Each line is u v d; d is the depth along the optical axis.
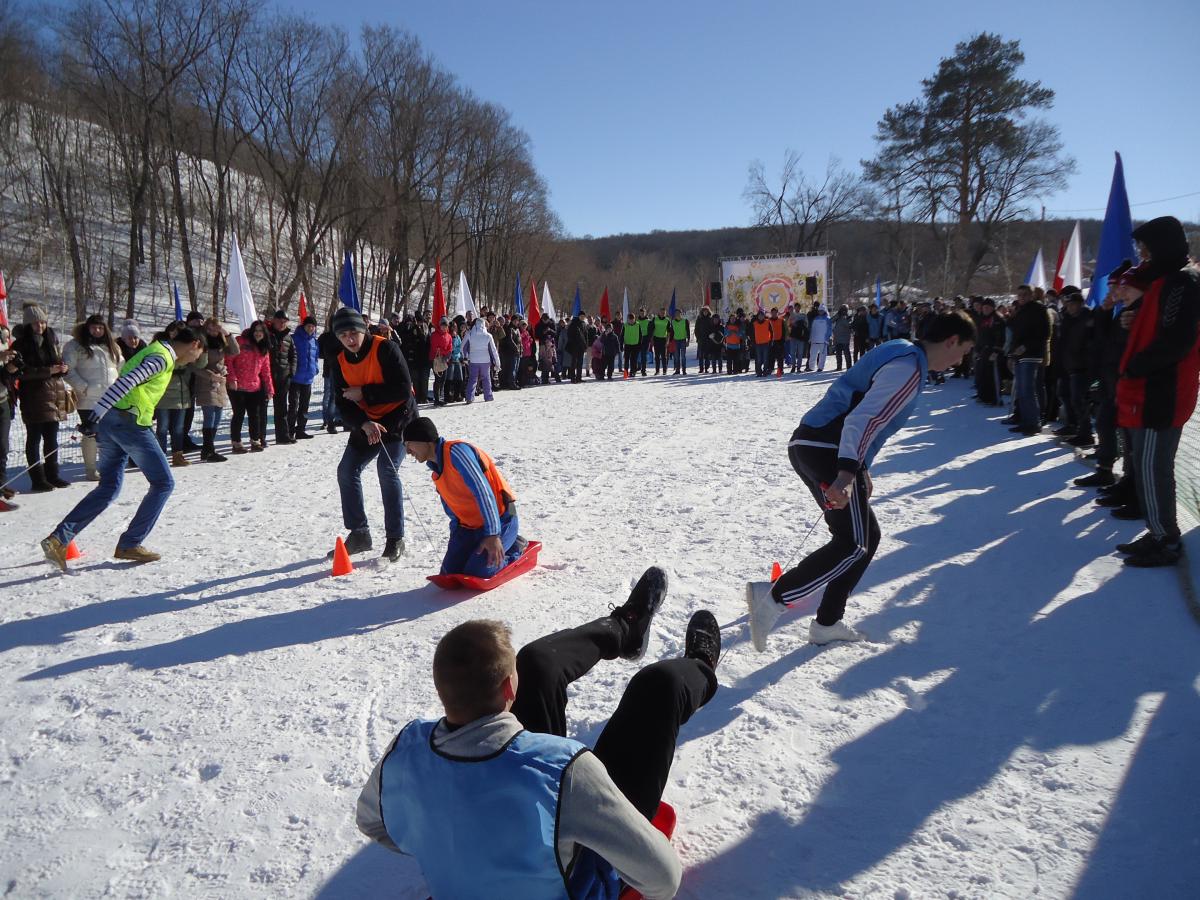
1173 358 4.22
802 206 58.03
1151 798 2.56
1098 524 5.46
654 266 84.62
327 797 2.85
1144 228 4.40
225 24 34.09
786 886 2.32
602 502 7.16
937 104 46.53
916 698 3.31
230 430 12.32
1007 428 9.91
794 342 22.33
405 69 39.09
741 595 4.66
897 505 6.38
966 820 2.54
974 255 46.44
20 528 6.75
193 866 2.52
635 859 1.72
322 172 38.41
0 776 3.05
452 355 16.50
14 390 8.23
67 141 35.75
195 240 43.69
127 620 4.58
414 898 2.34
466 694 1.72
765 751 3.00
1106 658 3.52
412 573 5.29
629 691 2.31
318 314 40.62
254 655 4.05
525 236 57.81
